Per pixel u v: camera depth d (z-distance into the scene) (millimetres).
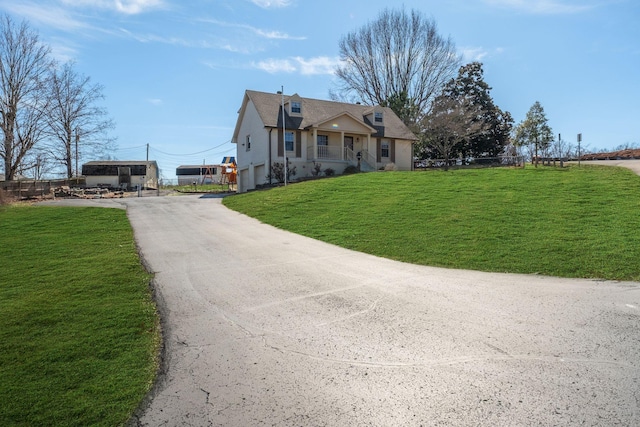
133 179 44625
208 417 3250
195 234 12531
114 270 8062
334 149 30641
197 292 6656
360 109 34781
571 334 4637
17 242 11352
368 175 24469
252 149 30656
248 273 7824
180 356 4359
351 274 7656
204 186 47125
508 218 12180
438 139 38156
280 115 29203
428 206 14773
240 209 18047
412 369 3932
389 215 13797
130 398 3521
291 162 28719
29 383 3744
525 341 4480
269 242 11047
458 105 37469
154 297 6430
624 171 20234
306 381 3783
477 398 3391
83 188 35531
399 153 33844
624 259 7996
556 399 3338
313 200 17781
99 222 15133
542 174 20875
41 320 5340
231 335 4902
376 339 4656
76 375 3904
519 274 7504
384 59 44781
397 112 41438
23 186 27844
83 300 6195
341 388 3637
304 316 5469
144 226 14258
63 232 13047
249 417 3236
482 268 7980
